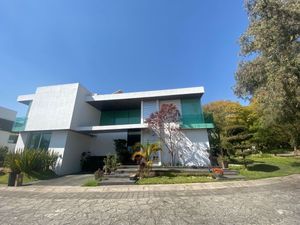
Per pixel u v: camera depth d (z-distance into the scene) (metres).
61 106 14.94
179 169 10.67
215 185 8.01
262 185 7.90
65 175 12.94
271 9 10.70
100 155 16.94
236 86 15.36
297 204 5.31
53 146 14.20
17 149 13.62
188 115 14.16
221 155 13.36
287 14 10.17
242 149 12.48
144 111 15.45
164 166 12.18
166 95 14.95
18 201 6.37
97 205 5.62
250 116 21.36
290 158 16.62
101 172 10.24
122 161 14.26
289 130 16.25
